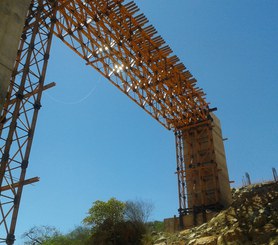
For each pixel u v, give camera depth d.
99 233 28.52
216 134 40.62
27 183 15.78
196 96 38.53
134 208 29.64
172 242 24.55
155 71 34.28
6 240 14.45
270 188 22.52
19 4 15.76
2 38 14.48
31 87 18.80
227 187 38.47
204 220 33.66
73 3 28.06
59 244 32.31
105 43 30.36
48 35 21.02
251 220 20.28
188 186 37.41
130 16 30.47
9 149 15.95
